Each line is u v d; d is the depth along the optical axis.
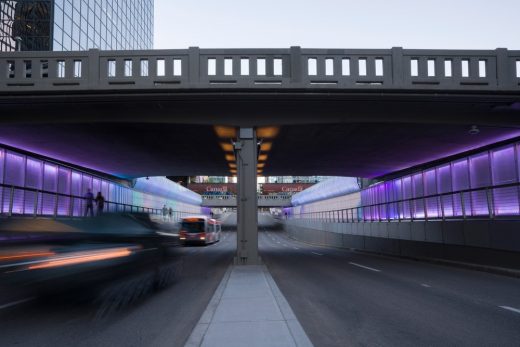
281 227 92.00
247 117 19.56
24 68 17.59
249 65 17.83
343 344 6.64
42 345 6.65
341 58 17.92
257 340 6.32
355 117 19.56
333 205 65.81
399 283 13.58
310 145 25.56
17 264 12.10
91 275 10.16
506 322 8.09
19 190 24.33
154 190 56.34
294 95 17.89
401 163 32.97
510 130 21.67
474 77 17.80
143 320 8.34
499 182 24.94
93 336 7.15
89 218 11.06
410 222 26.17
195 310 9.31
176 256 13.80
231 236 67.69
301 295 11.27
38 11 39.12
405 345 6.58
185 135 22.36
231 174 39.41
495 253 16.80
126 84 17.52
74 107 18.94
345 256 26.44
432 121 19.72
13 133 22.14
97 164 33.19
